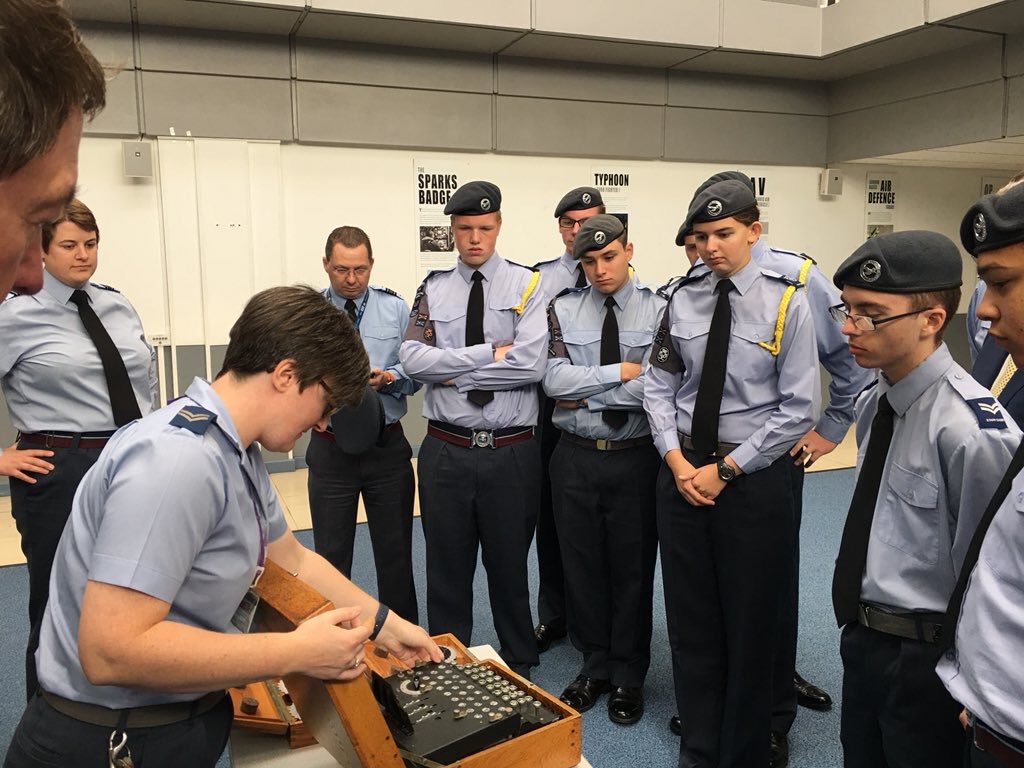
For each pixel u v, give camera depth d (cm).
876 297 138
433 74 490
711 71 560
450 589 264
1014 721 95
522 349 249
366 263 288
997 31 464
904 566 140
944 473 136
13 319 217
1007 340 101
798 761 224
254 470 113
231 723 118
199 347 470
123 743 103
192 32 441
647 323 258
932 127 524
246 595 111
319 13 419
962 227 106
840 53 514
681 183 573
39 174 52
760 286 202
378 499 280
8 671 274
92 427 224
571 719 119
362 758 99
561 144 527
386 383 275
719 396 201
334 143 482
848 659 152
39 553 223
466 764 109
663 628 312
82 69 53
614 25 468
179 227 457
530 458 260
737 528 198
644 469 245
